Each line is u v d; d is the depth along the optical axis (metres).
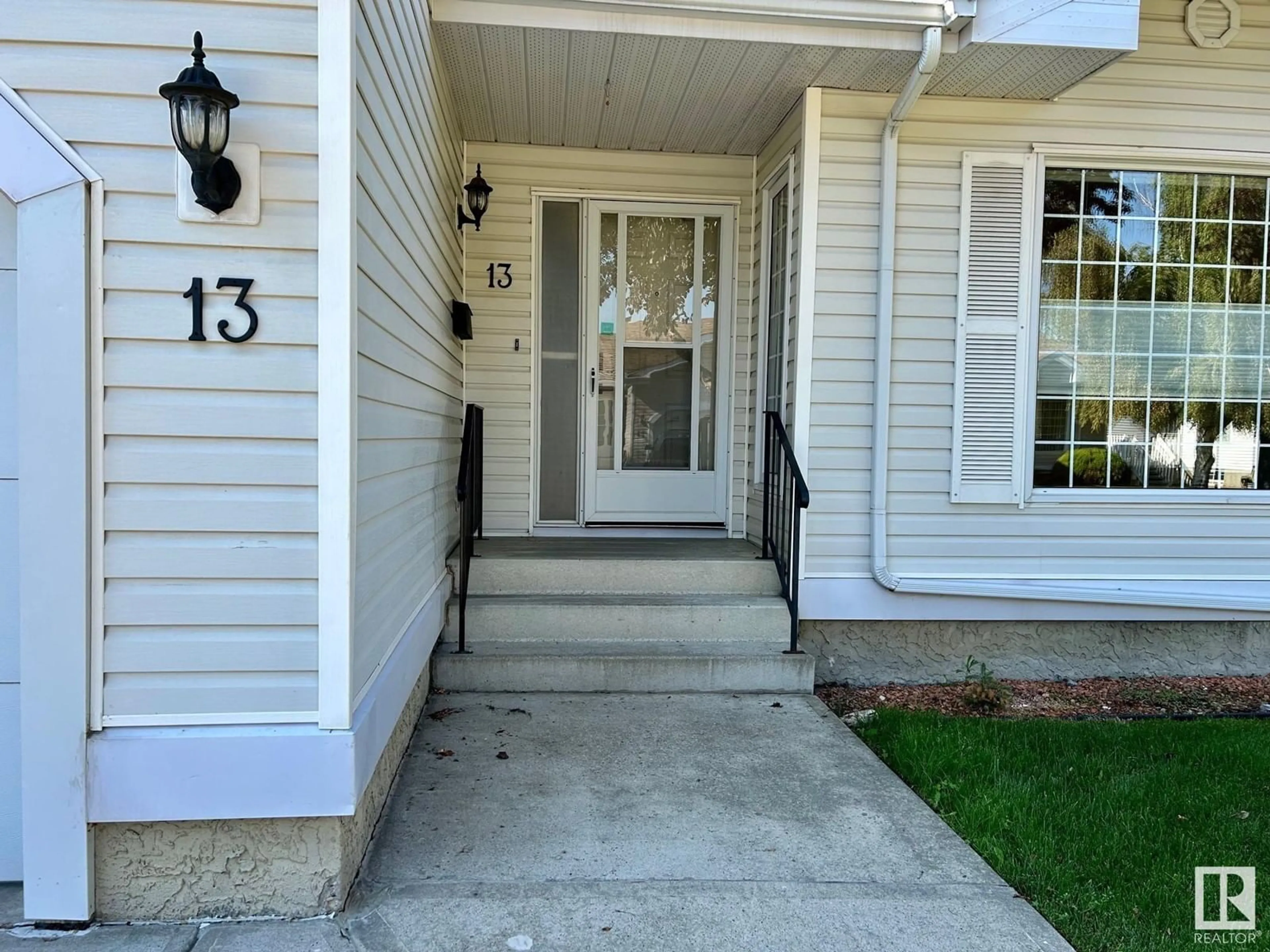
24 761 1.94
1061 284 4.30
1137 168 4.30
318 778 2.00
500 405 5.03
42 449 1.91
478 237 4.94
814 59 3.71
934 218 4.15
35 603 1.93
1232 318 4.38
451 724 3.31
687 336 5.18
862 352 4.14
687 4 3.39
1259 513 4.38
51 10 1.89
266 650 2.00
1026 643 4.43
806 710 3.55
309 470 1.99
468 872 2.25
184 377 1.95
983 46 3.57
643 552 4.45
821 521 4.17
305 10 1.93
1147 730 3.56
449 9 3.36
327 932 1.99
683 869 2.30
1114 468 4.35
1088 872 2.36
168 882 2.02
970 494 4.22
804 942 1.98
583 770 2.92
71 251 1.90
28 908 1.97
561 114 4.42
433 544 3.54
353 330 1.98
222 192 1.89
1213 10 4.22
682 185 5.04
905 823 2.59
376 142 2.26
